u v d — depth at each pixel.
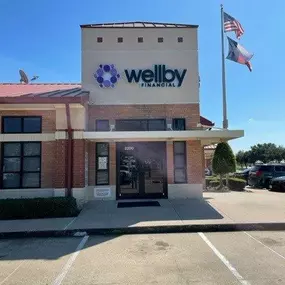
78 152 11.85
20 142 12.23
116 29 13.88
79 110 12.01
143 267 5.73
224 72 16.78
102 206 11.80
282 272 5.34
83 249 7.03
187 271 5.47
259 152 74.19
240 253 6.47
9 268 5.80
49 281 5.12
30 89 14.36
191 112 13.66
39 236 8.37
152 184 13.47
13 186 12.10
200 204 11.93
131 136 11.89
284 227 8.70
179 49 13.91
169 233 8.45
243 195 15.09
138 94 13.67
